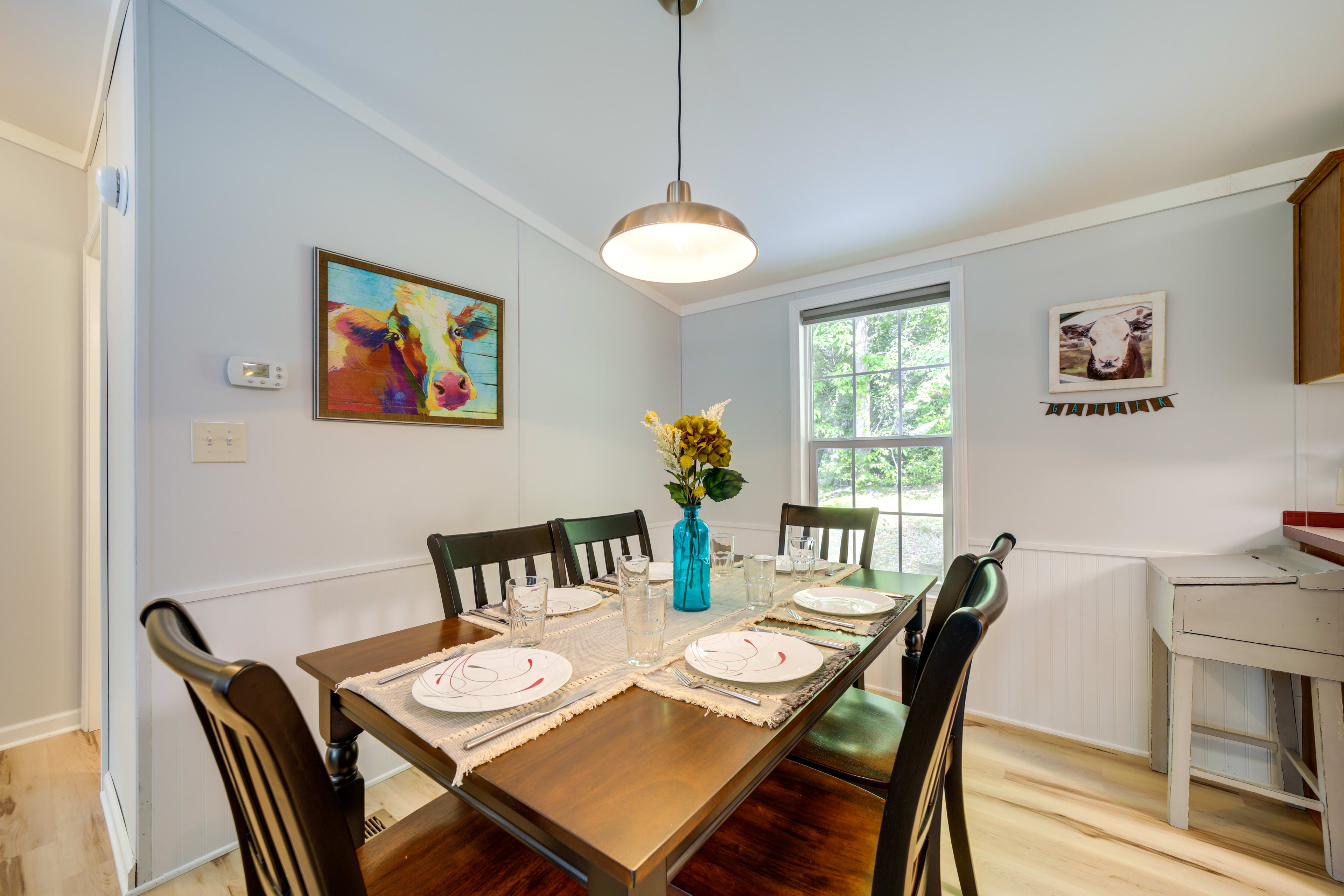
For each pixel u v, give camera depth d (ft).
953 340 8.29
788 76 5.26
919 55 4.94
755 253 4.71
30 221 6.64
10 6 4.71
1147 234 6.98
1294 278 6.08
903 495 8.92
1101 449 7.18
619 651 3.70
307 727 1.67
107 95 5.62
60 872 4.66
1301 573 5.11
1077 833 5.36
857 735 4.27
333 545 5.60
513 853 2.97
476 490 7.04
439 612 6.49
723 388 10.91
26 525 6.65
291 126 5.33
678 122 5.96
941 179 6.83
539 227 8.02
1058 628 7.36
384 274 6.02
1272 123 5.61
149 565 4.42
